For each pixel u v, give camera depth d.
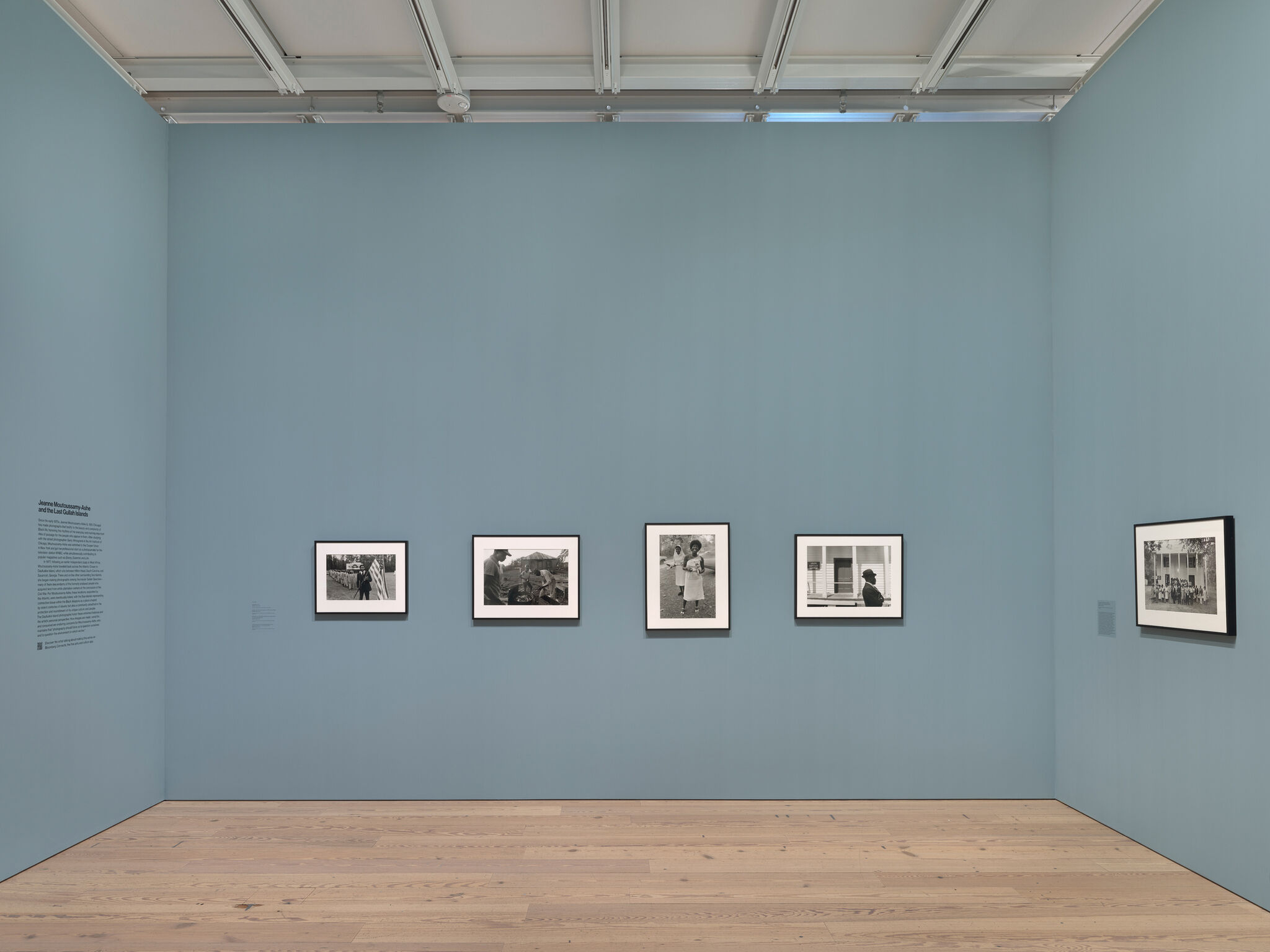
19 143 5.53
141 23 6.75
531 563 7.16
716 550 7.18
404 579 7.16
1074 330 7.02
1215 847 5.32
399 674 7.12
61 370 5.92
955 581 7.21
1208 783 5.38
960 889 5.24
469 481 7.22
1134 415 6.20
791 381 7.30
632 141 7.42
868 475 7.26
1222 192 5.32
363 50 7.14
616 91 7.36
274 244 7.34
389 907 4.97
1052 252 7.39
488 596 7.14
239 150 7.38
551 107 7.65
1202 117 5.50
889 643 7.17
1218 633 5.25
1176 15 5.77
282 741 7.10
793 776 7.10
